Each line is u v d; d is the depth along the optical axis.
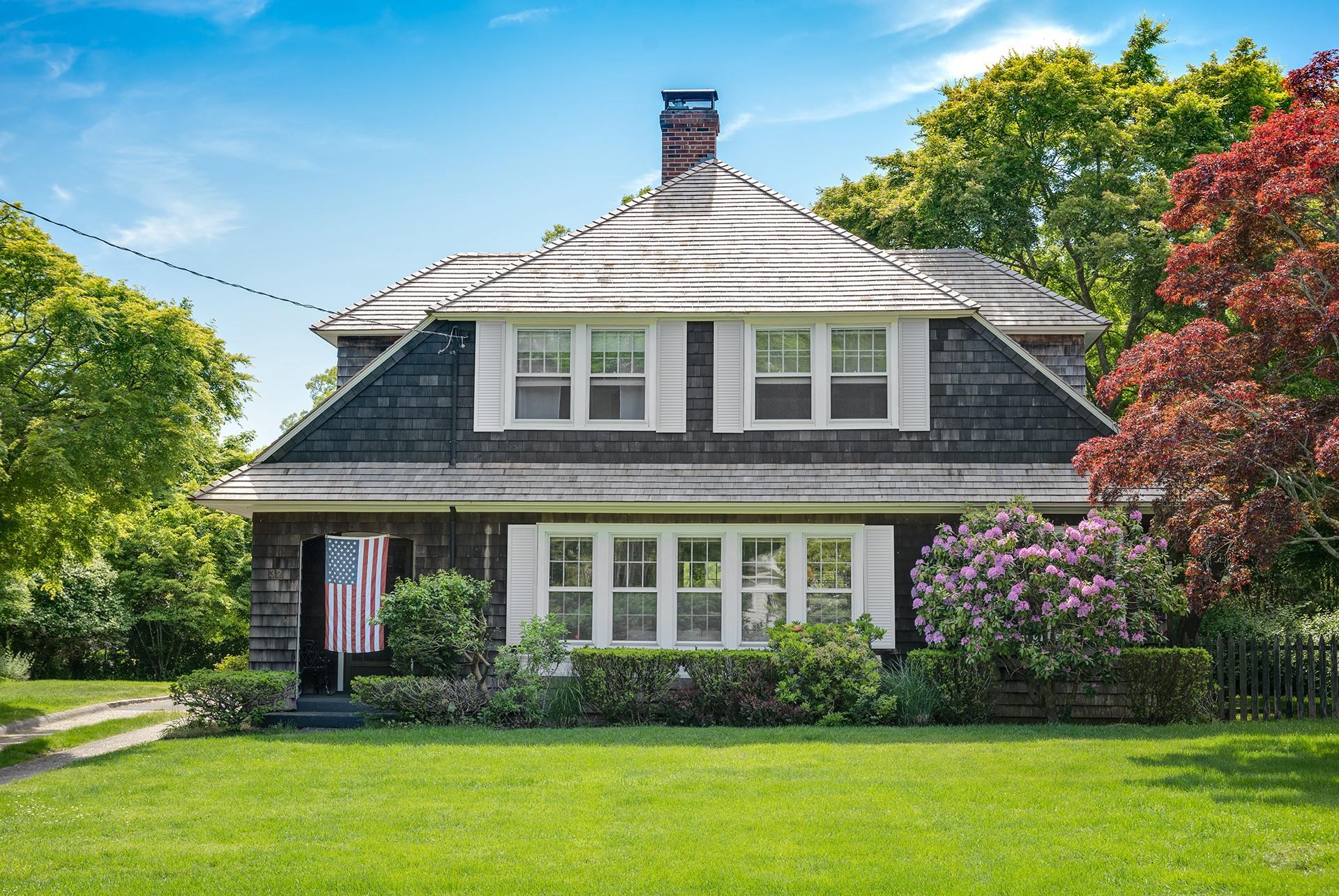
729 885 8.41
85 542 21.20
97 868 9.26
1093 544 16.19
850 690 16.23
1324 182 12.91
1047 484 18.06
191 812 11.15
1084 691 17.05
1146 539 16.47
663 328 18.98
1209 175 14.06
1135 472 13.57
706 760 13.01
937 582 16.67
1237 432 13.87
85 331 18.02
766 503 17.89
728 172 21.70
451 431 18.89
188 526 36.53
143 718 20.78
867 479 18.25
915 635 17.89
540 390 19.05
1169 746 13.43
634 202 21.11
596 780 12.02
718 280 19.38
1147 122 31.42
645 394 18.92
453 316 18.95
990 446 18.55
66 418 18.33
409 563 20.62
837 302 18.88
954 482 18.16
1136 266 27.73
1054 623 15.95
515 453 18.83
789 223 20.55
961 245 30.19
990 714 16.84
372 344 21.55
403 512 18.39
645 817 10.40
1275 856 8.74
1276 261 13.98
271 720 17.41
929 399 18.66
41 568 21.88
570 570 18.33
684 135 24.00
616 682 16.73
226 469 40.59
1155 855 8.84
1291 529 12.45
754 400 18.84
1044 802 10.57
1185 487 13.78
